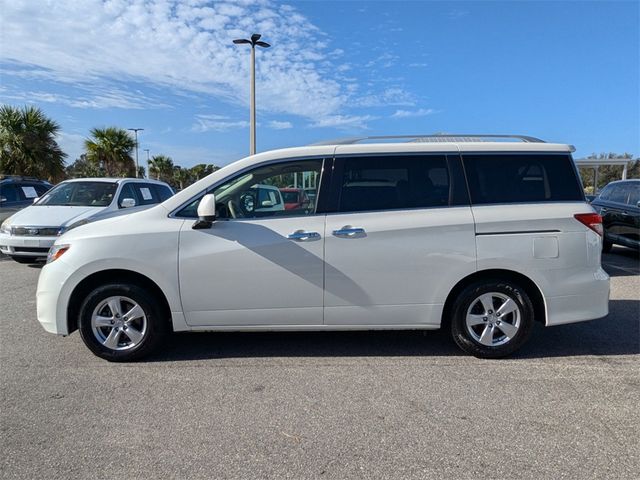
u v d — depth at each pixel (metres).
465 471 2.63
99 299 4.09
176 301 4.06
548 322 4.16
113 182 9.71
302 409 3.33
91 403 3.43
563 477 2.58
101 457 2.77
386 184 4.16
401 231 4.04
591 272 4.19
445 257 4.05
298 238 4.01
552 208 4.14
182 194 4.16
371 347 4.55
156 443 2.92
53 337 4.86
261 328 4.16
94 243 4.03
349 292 4.07
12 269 8.64
